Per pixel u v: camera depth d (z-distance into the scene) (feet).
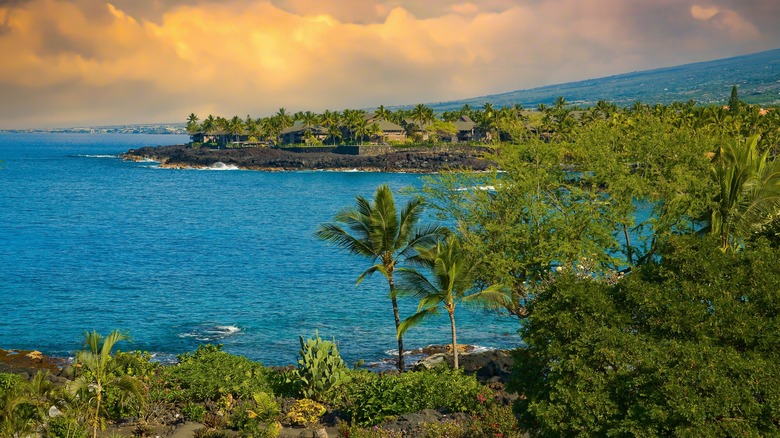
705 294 51.93
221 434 74.38
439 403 82.69
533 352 57.36
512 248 123.95
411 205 116.98
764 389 44.37
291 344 153.58
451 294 110.42
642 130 131.34
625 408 48.55
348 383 93.25
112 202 479.00
